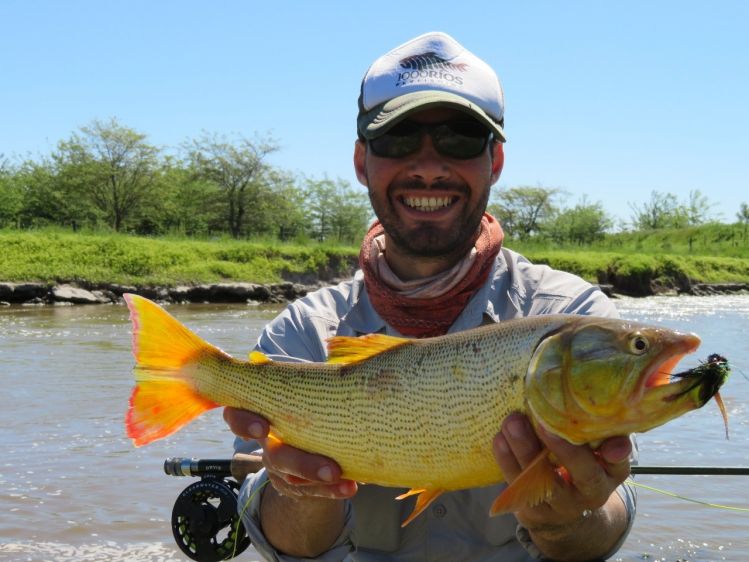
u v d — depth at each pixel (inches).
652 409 30.5
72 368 176.7
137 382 38.5
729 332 269.1
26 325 272.8
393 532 41.8
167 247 480.4
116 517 81.4
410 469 35.3
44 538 75.7
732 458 101.6
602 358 31.0
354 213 874.1
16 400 139.3
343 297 46.0
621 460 31.4
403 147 41.3
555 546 36.4
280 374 37.6
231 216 789.9
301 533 39.2
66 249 439.2
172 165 772.6
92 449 107.0
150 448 107.0
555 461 32.3
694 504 85.6
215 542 52.7
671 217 1185.4
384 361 35.9
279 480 37.5
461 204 42.1
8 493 88.1
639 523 80.1
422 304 42.5
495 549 41.2
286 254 520.1
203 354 38.7
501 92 44.1
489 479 34.4
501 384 33.0
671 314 366.9
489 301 43.1
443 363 34.5
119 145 707.4
